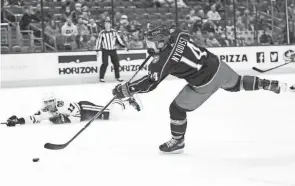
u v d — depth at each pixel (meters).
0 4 14.98
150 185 3.38
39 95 10.92
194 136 5.34
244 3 17.20
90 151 4.64
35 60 13.95
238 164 3.92
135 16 16.73
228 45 16.75
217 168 3.81
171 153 4.44
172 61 4.11
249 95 9.30
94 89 12.04
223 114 7.07
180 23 16.70
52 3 15.86
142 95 9.95
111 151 4.61
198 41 16.67
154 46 4.17
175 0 16.34
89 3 16.59
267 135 5.24
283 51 16.23
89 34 15.58
